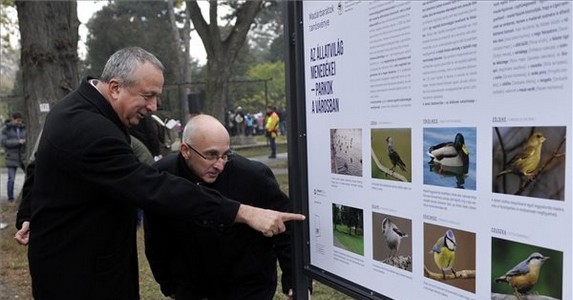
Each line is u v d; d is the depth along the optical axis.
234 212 1.96
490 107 1.34
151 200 1.93
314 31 1.99
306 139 2.11
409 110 1.59
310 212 2.12
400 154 1.64
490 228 1.38
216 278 2.39
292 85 2.12
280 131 22.94
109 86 2.09
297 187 2.15
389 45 1.64
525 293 1.30
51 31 8.27
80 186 2.08
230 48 13.73
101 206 2.11
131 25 28.62
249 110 32.97
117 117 2.11
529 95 1.26
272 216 1.96
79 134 1.98
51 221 2.13
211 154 2.15
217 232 2.24
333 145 1.95
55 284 2.18
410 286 1.66
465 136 1.42
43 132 2.12
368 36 1.72
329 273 2.04
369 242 1.82
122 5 29.38
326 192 2.02
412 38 1.55
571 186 1.19
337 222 1.97
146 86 2.07
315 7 1.97
